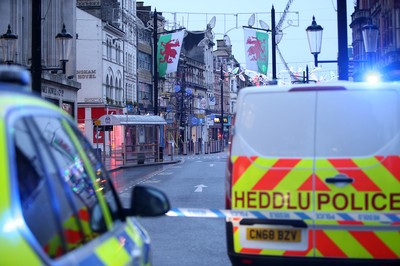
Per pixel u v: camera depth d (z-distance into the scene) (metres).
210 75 170.00
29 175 4.93
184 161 77.75
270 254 10.83
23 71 5.32
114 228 6.31
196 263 14.99
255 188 10.89
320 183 10.64
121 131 70.38
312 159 10.73
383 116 10.70
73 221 5.24
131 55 109.06
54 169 5.35
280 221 10.77
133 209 6.81
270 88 11.07
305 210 10.68
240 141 11.06
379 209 10.49
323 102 10.85
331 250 10.62
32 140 4.91
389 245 10.49
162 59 65.88
